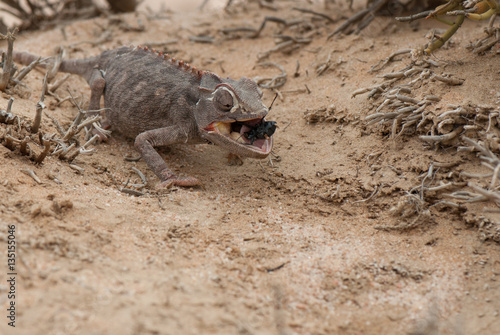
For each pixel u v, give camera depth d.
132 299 3.88
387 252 5.06
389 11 8.72
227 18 10.29
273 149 6.69
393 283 4.70
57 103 7.17
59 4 11.45
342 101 6.98
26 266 3.99
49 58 7.49
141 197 5.65
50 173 5.49
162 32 9.89
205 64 8.73
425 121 5.95
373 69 7.31
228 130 5.91
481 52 6.62
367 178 5.96
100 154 6.48
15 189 4.92
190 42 9.45
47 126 6.39
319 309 4.33
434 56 6.77
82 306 3.71
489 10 5.98
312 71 7.96
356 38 8.24
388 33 8.33
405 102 6.13
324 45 8.48
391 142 6.16
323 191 5.97
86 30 10.07
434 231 5.33
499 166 4.64
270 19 9.20
